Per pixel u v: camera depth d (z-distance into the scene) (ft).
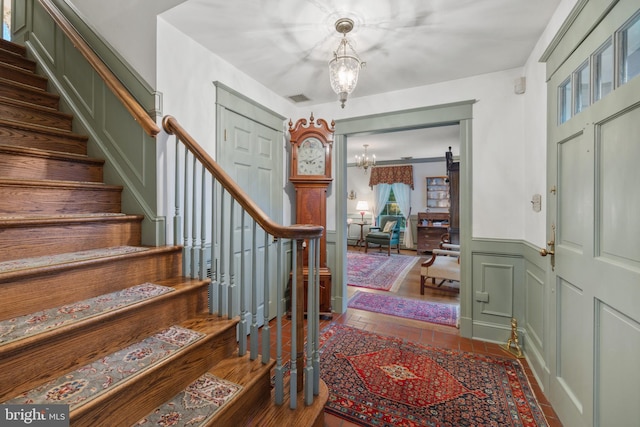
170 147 6.05
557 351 5.30
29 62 7.51
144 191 5.86
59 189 5.19
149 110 5.84
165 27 6.08
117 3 6.37
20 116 5.97
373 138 17.13
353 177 27.37
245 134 8.41
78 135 6.45
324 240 10.00
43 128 5.89
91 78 6.55
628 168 3.49
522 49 7.01
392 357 7.23
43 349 3.22
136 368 3.51
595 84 4.17
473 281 8.46
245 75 8.42
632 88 3.36
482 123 8.35
